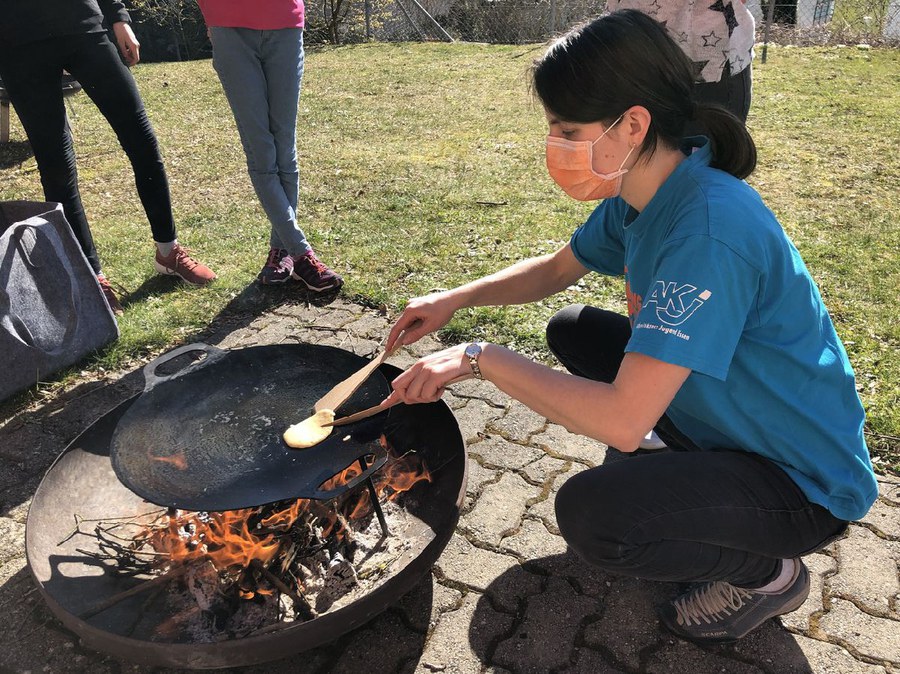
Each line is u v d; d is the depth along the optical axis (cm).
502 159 512
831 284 321
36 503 175
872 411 238
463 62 879
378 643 173
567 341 206
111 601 163
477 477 223
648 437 225
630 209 149
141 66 933
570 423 136
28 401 262
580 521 146
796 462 142
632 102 125
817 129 561
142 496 151
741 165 135
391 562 177
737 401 139
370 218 412
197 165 518
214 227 408
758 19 981
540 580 189
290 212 325
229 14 286
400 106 680
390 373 212
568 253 186
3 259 247
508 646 172
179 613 165
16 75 280
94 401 263
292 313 320
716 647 169
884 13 965
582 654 170
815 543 147
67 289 272
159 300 330
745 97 263
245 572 170
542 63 130
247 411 187
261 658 145
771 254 128
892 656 165
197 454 171
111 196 465
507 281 189
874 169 470
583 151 131
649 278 143
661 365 123
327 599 169
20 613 183
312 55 977
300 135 591
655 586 186
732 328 124
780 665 165
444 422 198
